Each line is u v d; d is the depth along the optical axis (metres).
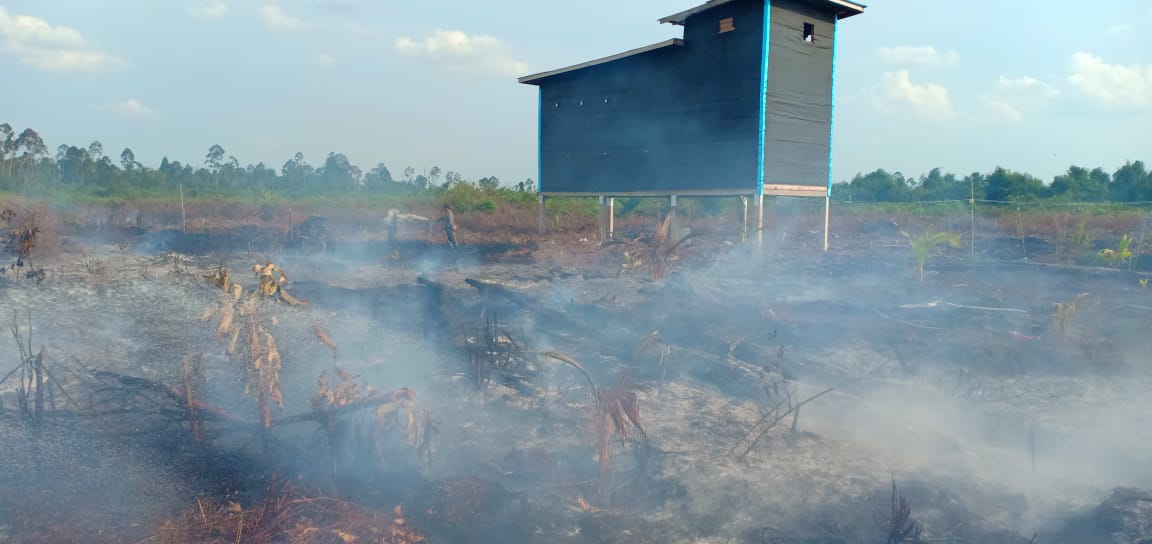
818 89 18.08
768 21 16.66
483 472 4.93
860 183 54.38
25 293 10.17
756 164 16.94
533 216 30.09
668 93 18.98
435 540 4.03
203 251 17.17
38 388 5.38
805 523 4.21
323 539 3.91
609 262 16.28
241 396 6.26
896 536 3.95
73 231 20.28
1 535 3.85
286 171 88.06
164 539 3.85
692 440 5.55
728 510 4.39
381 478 4.72
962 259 16.42
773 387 6.89
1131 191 49.31
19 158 68.62
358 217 28.55
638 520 4.32
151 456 4.92
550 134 22.75
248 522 4.03
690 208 28.92
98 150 82.19
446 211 19.16
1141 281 11.84
